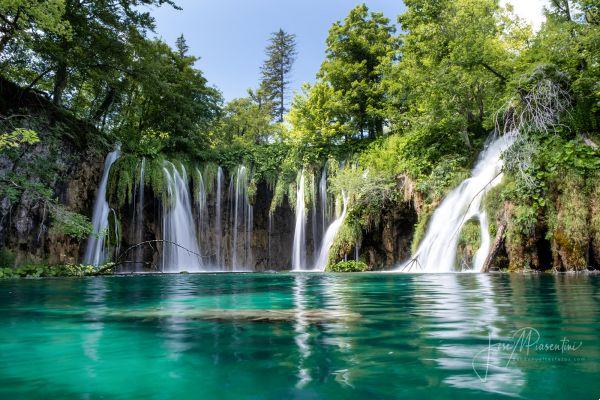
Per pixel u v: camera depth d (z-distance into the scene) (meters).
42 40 16.28
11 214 16.14
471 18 16.36
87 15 18.20
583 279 8.07
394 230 18.00
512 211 11.55
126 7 19.02
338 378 1.98
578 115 12.13
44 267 14.76
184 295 6.37
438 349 2.51
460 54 15.69
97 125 21.84
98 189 20.33
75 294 6.73
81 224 15.42
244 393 1.80
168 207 20.95
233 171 23.83
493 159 14.99
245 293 6.55
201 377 2.03
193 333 3.14
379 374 2.04
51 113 18.06
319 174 22.50
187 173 22.78
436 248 14.25
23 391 1.86
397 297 5.43
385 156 19.02
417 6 17.81
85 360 2.38
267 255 23.94
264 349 2.58
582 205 10.41
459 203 14.42
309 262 21.81
